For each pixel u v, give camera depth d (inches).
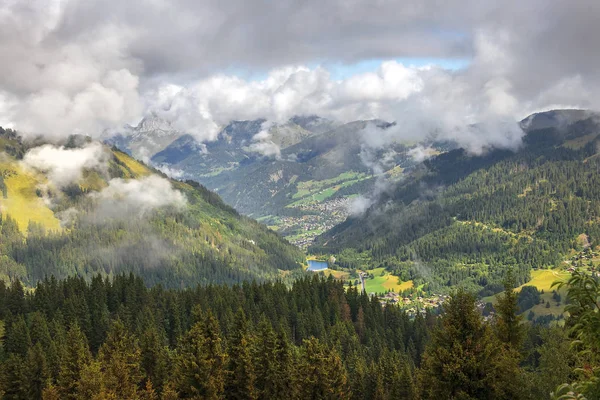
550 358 1541.6
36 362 3353.8
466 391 1429.6
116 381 2522.1
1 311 5167.3
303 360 2709.2
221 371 2502.5
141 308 5433.1
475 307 1530.5
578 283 781.3
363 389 3516.2
